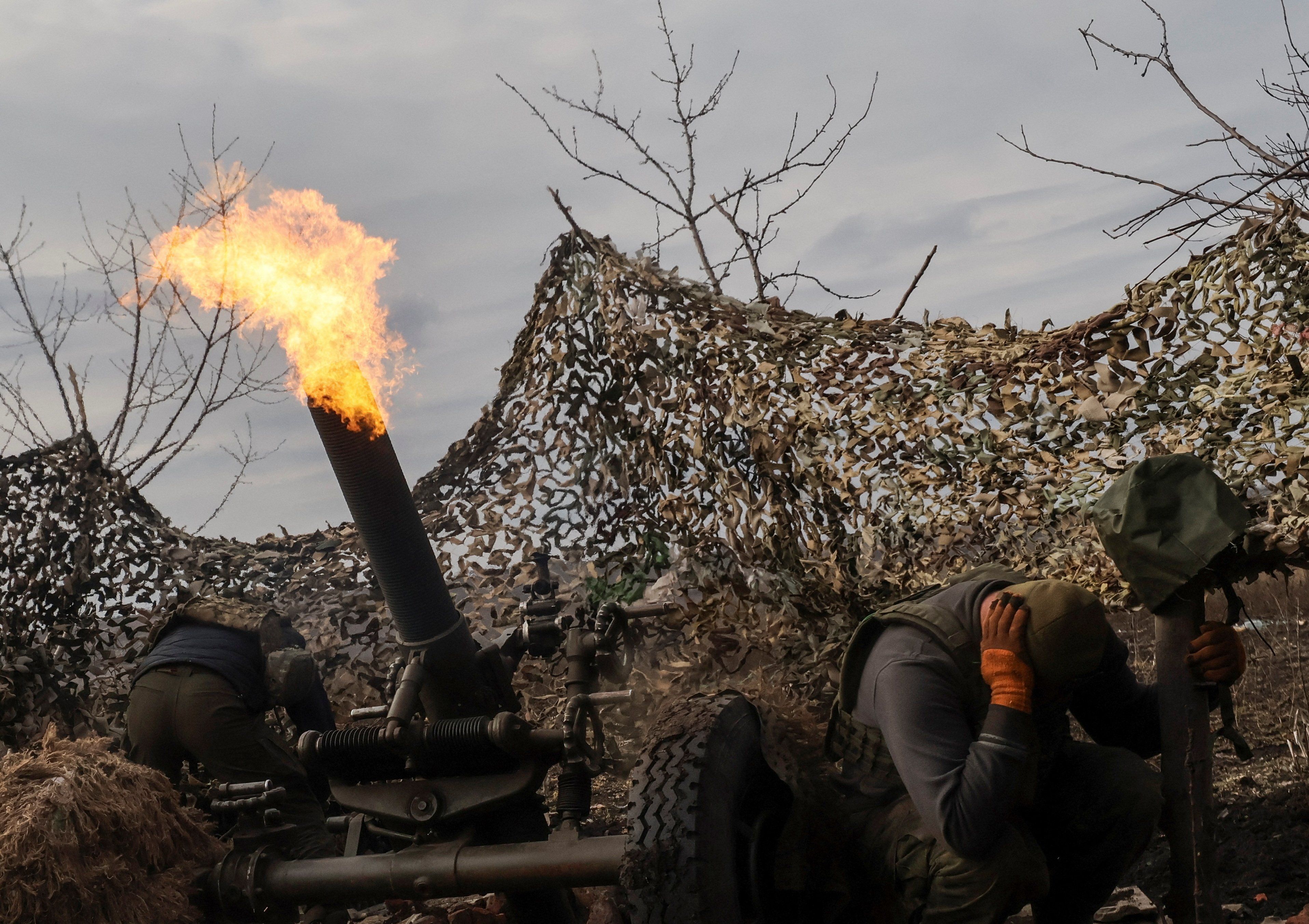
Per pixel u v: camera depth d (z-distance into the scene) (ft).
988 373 10.82
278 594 14.65
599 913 8.75
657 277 12.37
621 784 16.20
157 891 8.98
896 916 8.13
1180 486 8.20
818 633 11.52
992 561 11.19
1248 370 9.72
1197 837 8.01
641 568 12.84
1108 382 10.11
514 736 9.07
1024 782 7.63
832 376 11.40
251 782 11.16
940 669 7.68
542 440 13.51
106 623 14.62
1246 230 9.84
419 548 9.00
